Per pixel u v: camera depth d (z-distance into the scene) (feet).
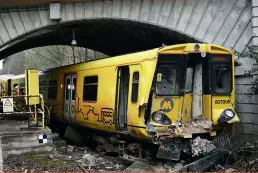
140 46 74.08
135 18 47.21
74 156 39.11
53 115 58.34
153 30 51.62
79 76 47.29
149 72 31.53
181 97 32.48
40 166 31.40
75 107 48.11
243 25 41.55
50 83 60.54
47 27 50.65
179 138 31.58
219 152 31.04
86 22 50.98
